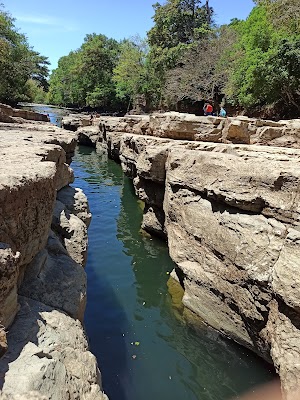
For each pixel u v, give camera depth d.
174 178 8.50
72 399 2.74
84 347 3.45
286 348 4.87
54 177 4.72
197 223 7.48
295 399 4.55
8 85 39.00
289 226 5.46
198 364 6.13
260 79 20.86
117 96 53.19
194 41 36.25
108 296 8.24
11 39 39.72
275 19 22.52
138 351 6.40
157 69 39.81
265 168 6.10
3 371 2.55
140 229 12.60
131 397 5.35
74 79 63.00
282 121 12.66
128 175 18.00
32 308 3.47
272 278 5.24
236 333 6.41
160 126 13.81
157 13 40.44
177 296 8.17
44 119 19.81
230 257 6.33
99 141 32.62
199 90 32.50
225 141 11.77
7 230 3.33
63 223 5.84
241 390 5.59
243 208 6.30
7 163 4.70
